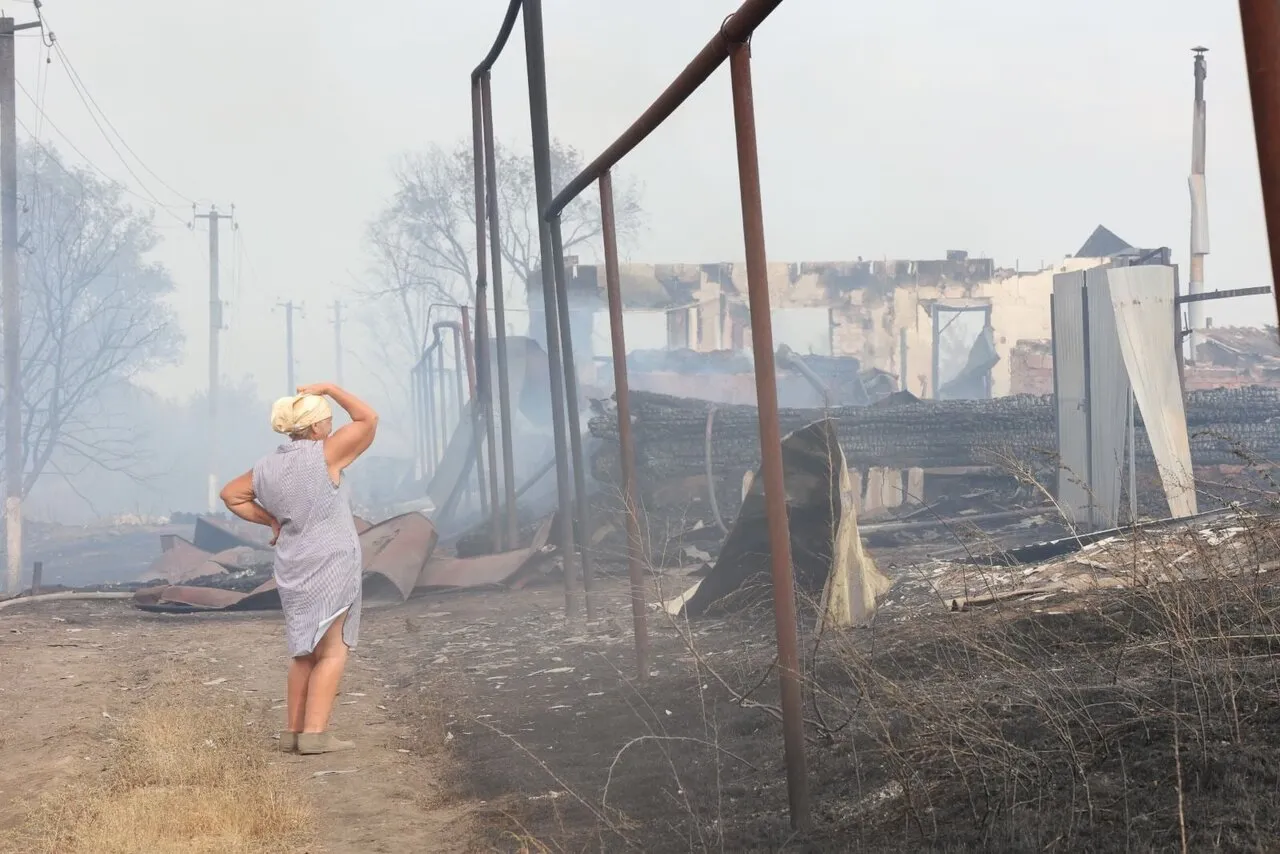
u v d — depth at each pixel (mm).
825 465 8023
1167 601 4270
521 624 10359
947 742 3795
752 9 3730
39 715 6801
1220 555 4906
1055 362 15398
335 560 5824
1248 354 34469
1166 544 5707
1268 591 4551
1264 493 5062
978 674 4625
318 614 5793
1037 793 3377
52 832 4258
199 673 8422
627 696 6367
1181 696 3795
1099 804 3182
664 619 8984
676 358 36375
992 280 43031
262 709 7070
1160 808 3035
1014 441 18156
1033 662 4602
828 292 43375
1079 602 5535
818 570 8227
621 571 13750
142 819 4344
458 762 5512
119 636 10945
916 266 43062
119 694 7574
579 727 5832
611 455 17594
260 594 13523
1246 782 3049
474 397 22297
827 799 3912
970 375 39688
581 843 3908
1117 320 13500
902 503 17891
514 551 14039
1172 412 13398
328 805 4859
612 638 8805
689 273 42938
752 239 3973
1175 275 13891
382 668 8992
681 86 4730
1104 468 14047
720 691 5945
